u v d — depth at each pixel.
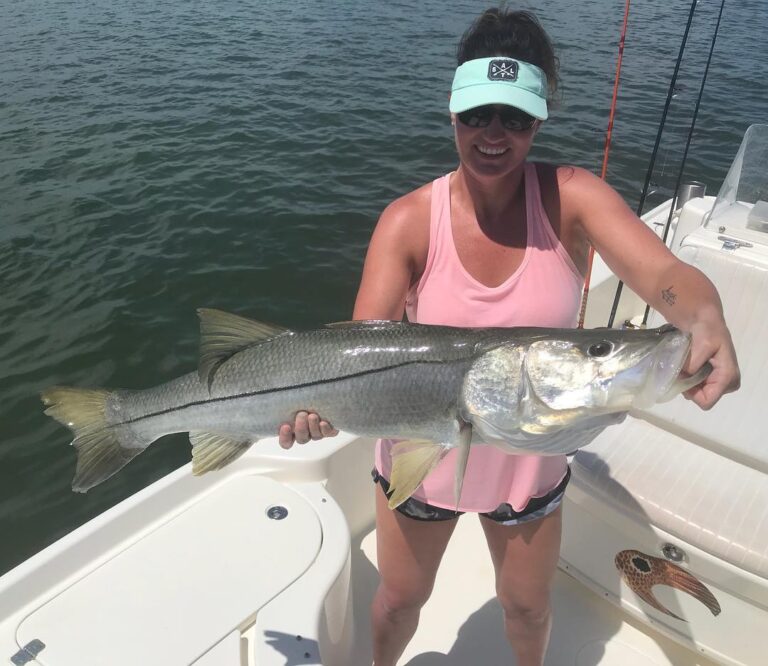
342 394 1.83
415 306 2.01
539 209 1.82
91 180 8.57
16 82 12.67
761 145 3.12
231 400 1.95
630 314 4.36
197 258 6.96
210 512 2.43
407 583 2.14
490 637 2.77
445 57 14.46
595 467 2.63
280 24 17.95
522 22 1.75
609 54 13.93
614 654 2.71
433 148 9.62
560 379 1.66
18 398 5.23
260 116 10.85
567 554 2.80
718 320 1.54
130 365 5.60
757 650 2.43
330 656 2.32
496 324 1.87
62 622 2.01
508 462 1.94
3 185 8.42
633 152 9.40
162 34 16.66
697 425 2.89
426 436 1.81
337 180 8.66
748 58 14.26
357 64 13.87
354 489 2.97
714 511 2.43
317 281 6.70
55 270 6.73
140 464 4.79
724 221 3.03
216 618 2.04
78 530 2.26
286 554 2.27
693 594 2.48
